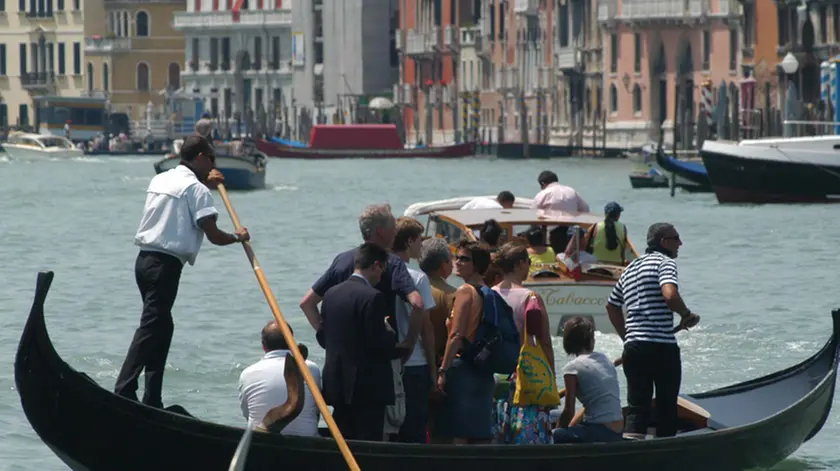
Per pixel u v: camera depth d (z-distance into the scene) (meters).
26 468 36.56
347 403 29.06
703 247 90.19
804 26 185.38
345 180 181.75
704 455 32.94
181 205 30.94
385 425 29.47
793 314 60.81
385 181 178.88
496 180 180.25
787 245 90.25
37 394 28.64
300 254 88.62
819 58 182.75
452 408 30.84
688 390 45.50
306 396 30.22
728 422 37.00
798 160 114.62
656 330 33.50
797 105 152.50
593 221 54.09
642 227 104.56
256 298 66.88
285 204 136.25
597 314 51.97
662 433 33.91
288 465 29.42
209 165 32.06
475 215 54.75
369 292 28.95
